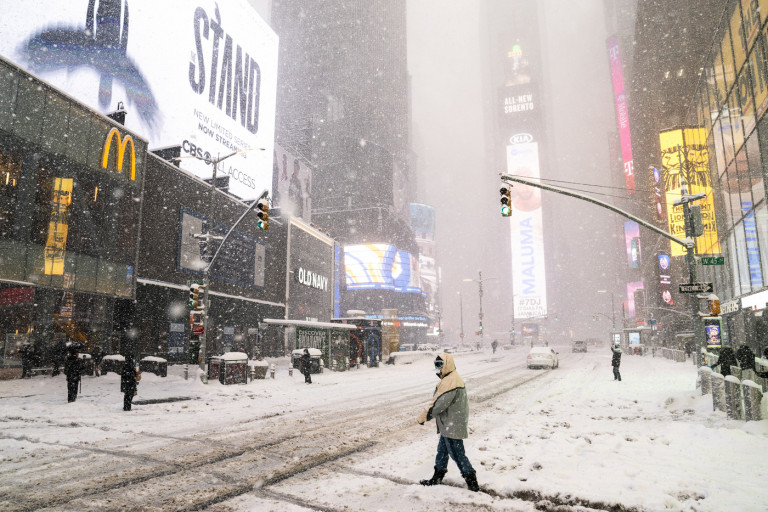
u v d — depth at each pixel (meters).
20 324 20.30
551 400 13.88
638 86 75.56
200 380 18.47
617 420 10.26
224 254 36.06
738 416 9.51
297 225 50.28
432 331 136.88
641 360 36.97
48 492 5.42
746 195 31.12
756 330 30.95
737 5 30.72
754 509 4.62
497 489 5.41
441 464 5.68
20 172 20.20
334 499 5.19
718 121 37.22
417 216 149.25
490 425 9.76
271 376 22.02
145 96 35.72
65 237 22.00
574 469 6.13
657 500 4.91
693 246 14.78
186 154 39.78
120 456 7.17
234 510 4.86
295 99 135.38
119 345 25.45
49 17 29.30
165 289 28.75
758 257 29.56
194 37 41.56
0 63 19.06
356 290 88.25
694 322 14.74
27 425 9.73
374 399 14.73
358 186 98.56
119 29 33.88
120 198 25.39
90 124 23.34
